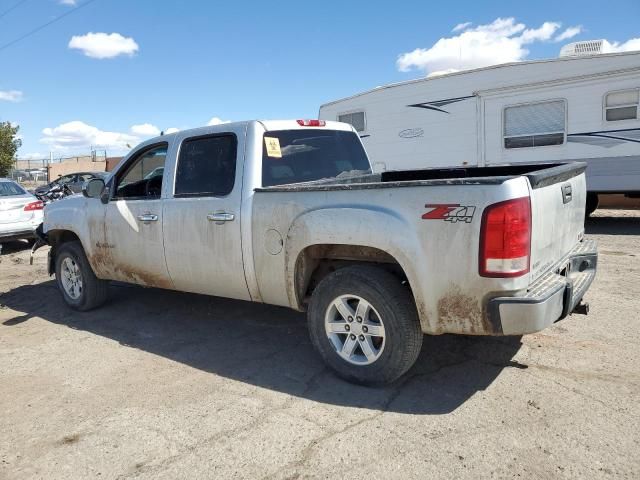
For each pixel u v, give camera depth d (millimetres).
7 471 2875
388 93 11867
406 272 3285
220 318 5363
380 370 3521
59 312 5906
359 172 5273
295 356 4285
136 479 2752
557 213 3578
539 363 3887
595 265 4207
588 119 9820
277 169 4344
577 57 9766
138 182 5332
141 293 6453
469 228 3057
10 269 8688
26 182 37062
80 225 5512
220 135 4406
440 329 3295
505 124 10633
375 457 2828
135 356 4445
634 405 3234
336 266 3934
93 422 3342
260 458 2875
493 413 3217
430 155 11500
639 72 9258
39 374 4152
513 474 2635
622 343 4191
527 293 3104
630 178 9602
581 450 2803
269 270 3979
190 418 3338
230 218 4141
